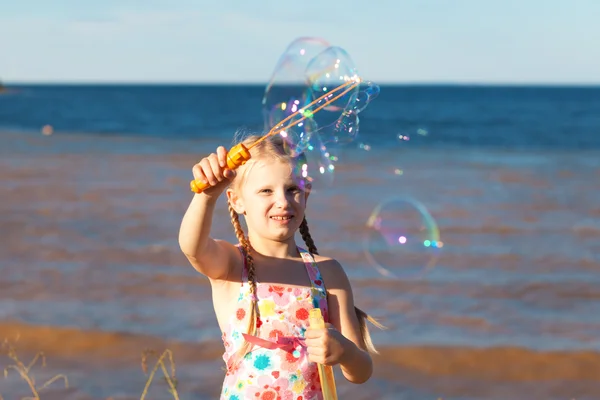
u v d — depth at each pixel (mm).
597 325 7344
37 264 9297
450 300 8164
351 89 2539
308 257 2518
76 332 6875
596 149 29000
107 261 9477
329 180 2740
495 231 11859
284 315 2387
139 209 13203
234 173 2152
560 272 9367
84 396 5492
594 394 5898
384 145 30375
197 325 7156
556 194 15875
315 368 2354
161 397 5559
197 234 2258
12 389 5574
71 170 19031
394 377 6137
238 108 71062
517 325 7340
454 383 6055
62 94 121875
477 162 22766
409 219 12438
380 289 8594
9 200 13984
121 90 160375
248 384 2332
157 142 30328
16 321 7125
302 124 2508
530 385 6031
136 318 7320
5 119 49750
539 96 117125
